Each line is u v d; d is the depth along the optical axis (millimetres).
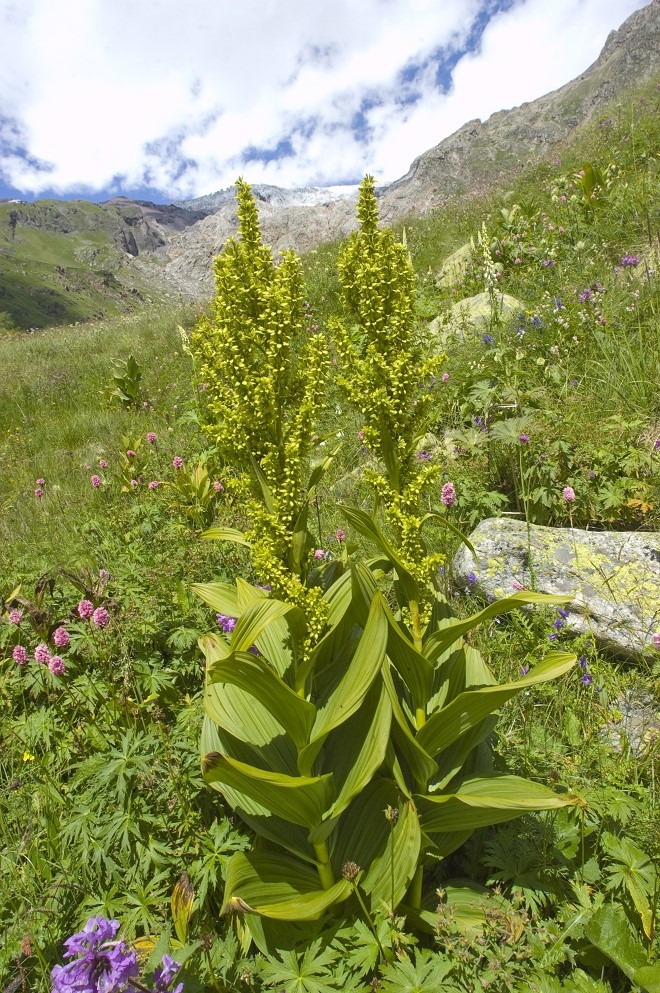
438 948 2133
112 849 2402
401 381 2057
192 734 2707
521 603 1910
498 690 1930
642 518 4160
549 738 2768
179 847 2391
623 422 4570
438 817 2141
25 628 3807
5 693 3391
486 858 2205
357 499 5055
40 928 2232
